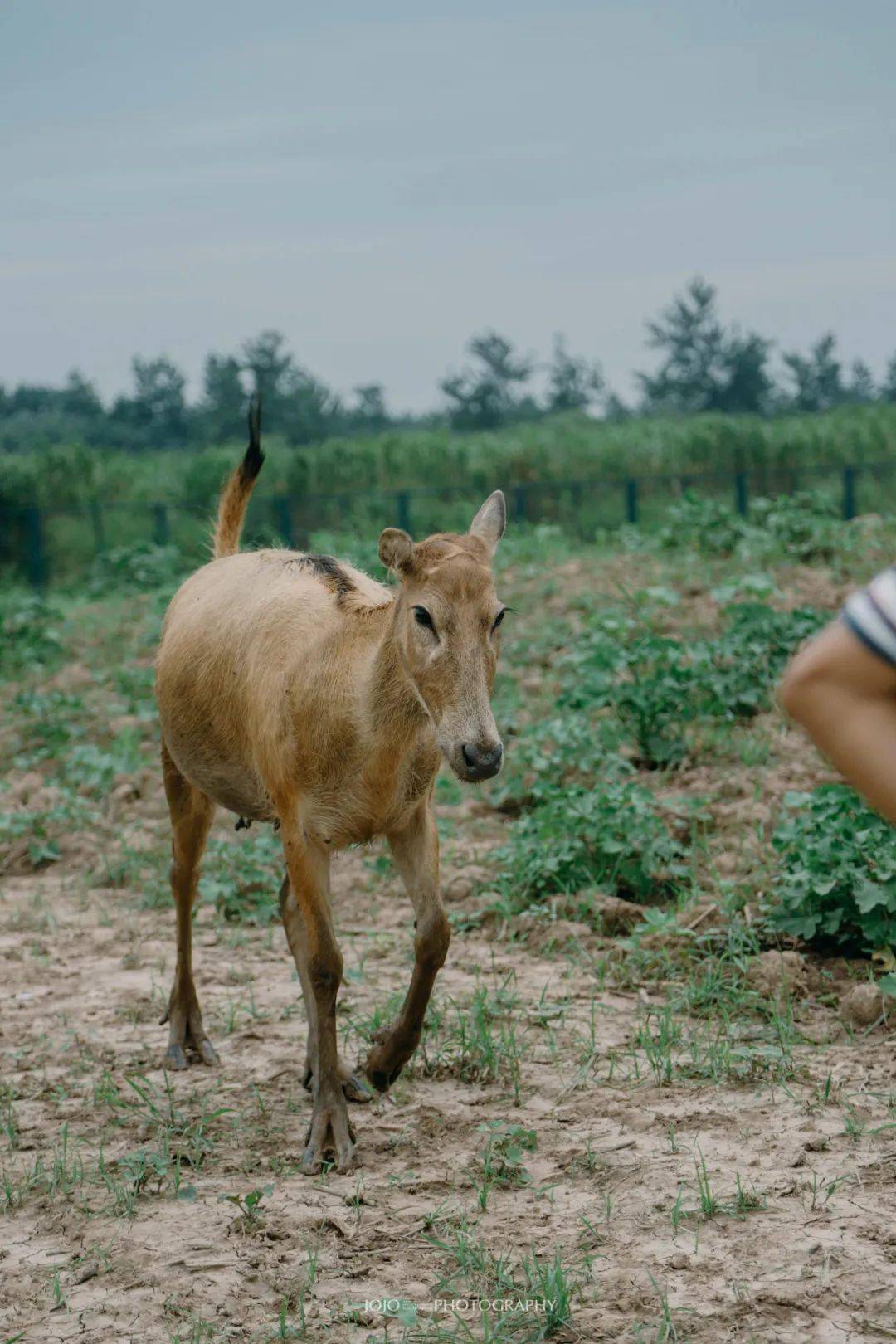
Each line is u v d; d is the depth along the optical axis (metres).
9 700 13.18
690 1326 3.71
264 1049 5.98
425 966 5.04
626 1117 5.04
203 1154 4.96
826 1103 5.04
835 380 73.56
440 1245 4.13
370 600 5.33
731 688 10.19
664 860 7.54
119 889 8.66
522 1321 3.75
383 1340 3.72
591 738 8.98
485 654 4.53
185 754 5.87
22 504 27.95
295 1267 4.16
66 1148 5.07
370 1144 5.01
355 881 8.20
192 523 27.17
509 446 30.45
